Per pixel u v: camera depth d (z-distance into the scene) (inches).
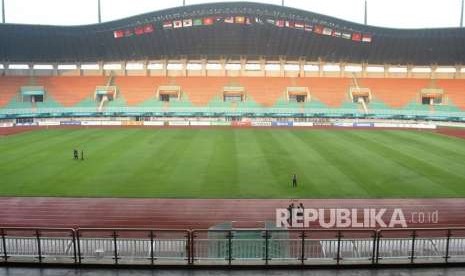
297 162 1545.3
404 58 2933.1
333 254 566.6
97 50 2908.5
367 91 3024.1
